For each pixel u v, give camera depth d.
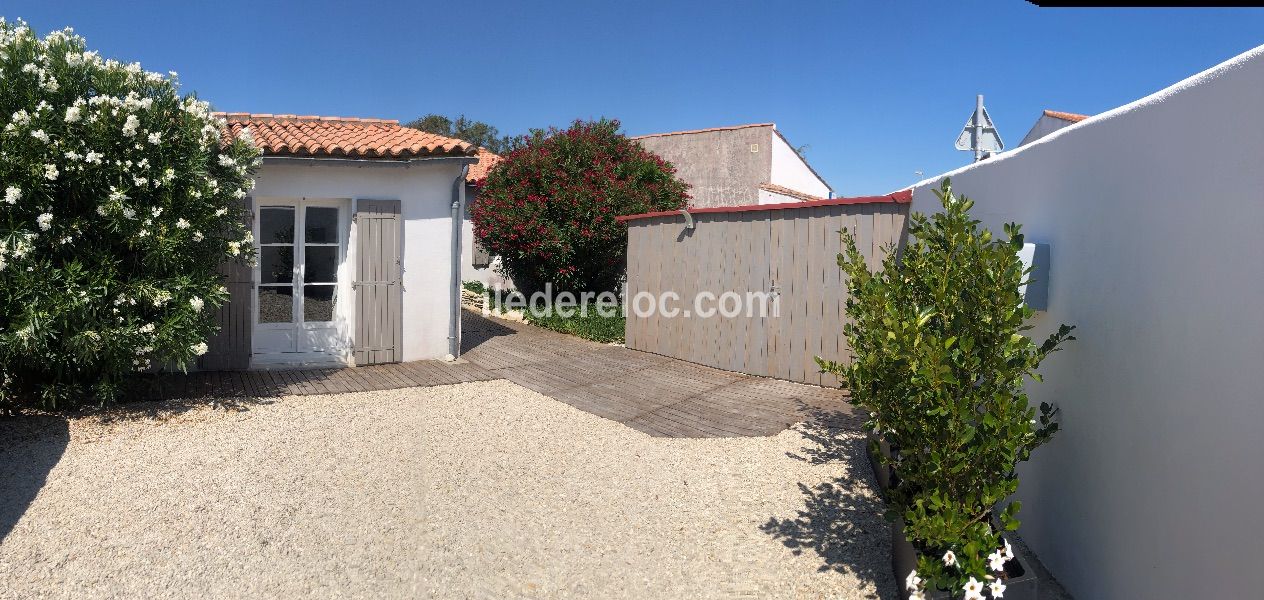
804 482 4.75
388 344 8.45
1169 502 2.46
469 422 6.20
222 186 6.22
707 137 19.95
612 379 8.06
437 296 8.82
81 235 5.56
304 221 8.12
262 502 4.28
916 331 2.89
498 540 3.86
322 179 8.02
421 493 4.50
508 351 9.76
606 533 3.97
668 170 14.10
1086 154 3.14
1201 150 2.32
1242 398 2.08
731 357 8.55
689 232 9.15
